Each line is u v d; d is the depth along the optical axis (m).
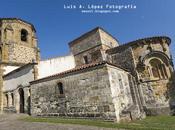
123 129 8.93
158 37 19.11
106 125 9.89
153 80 18.22
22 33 26.44
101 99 12.42
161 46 19.12
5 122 13.00
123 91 14.77
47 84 15.93
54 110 14.91
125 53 20.08
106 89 12.35
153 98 17.84
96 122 10.87
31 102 16.86
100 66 12.94
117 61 20.61
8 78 22.00
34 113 16.36
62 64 22.73
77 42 25.78
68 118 13.61
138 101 17.73
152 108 17.45
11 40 24.14
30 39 26.36
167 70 18.64
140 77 18.66
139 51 19.22
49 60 20.97
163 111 17.23
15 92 20.39
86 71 13.55
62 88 14.83
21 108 19.67
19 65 24.02
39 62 19.61
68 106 14.05
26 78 19.27
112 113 11.81
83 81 13.57
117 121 11.59
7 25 24.64
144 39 19.11
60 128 9.48
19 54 24.34
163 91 17.98
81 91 13.53
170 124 11.44
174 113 17.06
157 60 19.05
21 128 10.12
